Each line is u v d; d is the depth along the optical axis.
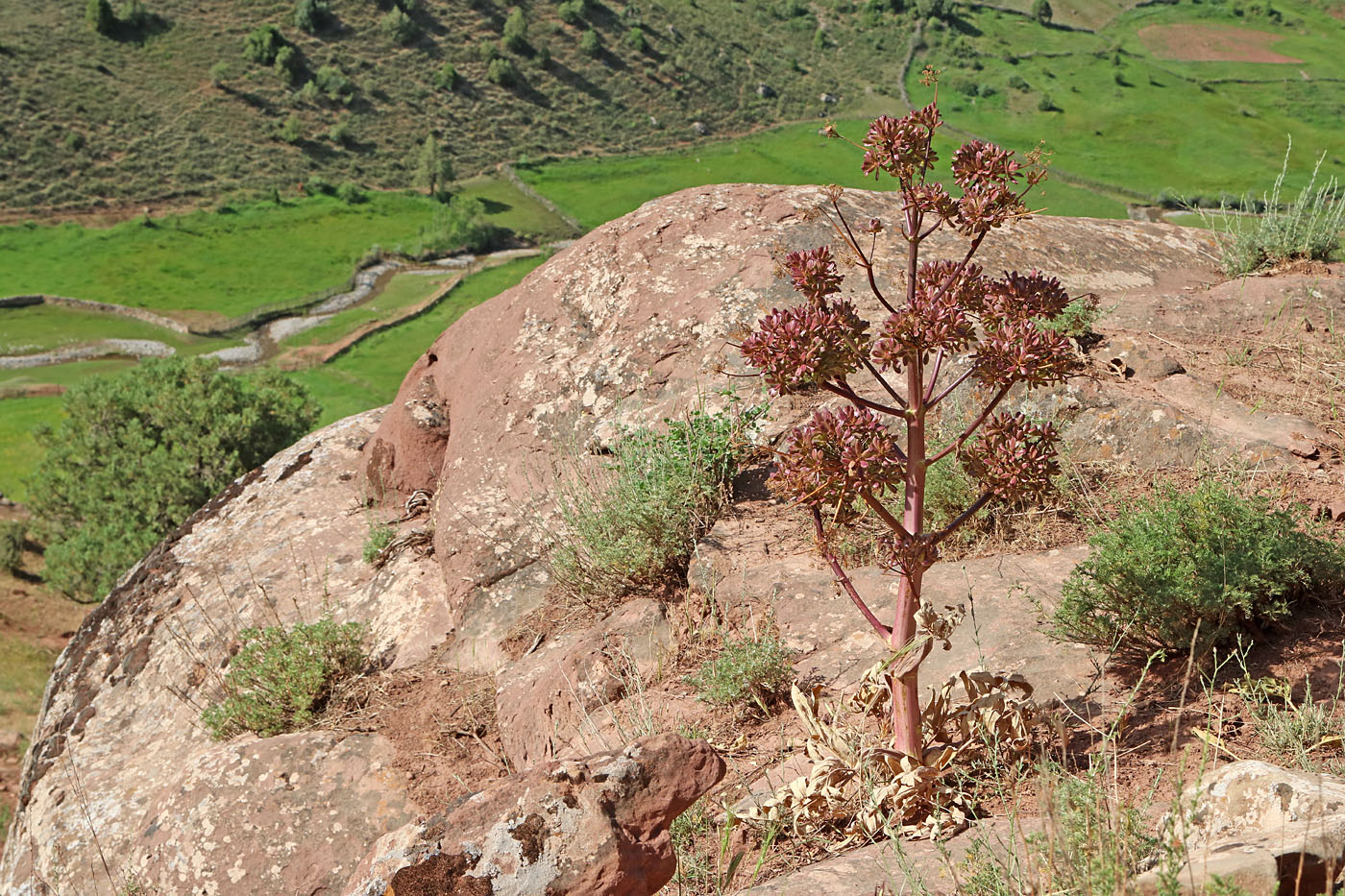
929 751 3.60
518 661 6.25
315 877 5.26
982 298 3.39
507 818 2.90
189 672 8.20
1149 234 9.21
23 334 72.69
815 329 3.25
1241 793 2.79
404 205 97.38
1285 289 7.52
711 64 125.06
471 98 113.19
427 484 9.10
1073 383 6.12
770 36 134.75
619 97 118.06
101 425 32.88
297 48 112.06
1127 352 6.60
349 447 10.83
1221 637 4.02
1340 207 8.37
